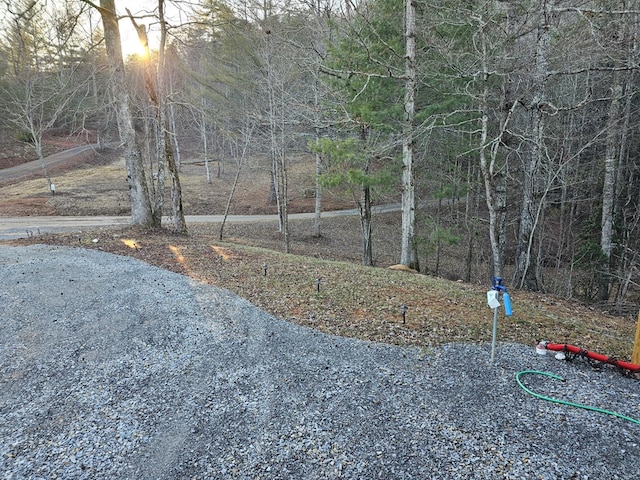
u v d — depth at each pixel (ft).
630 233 51.55
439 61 34.47
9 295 27.12
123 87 44.37
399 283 30.04
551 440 13.02
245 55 63.77
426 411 14.79
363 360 18.67
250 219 81.71
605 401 15.11
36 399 16.37
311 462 12.46
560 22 30.89
